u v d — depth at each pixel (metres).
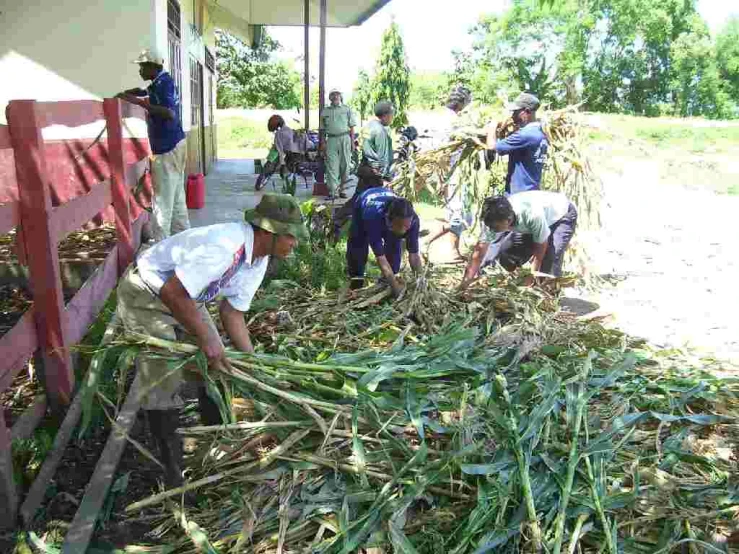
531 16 38.34
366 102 25.67
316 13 17.20
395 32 25.14
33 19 8.06
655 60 40.78
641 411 3.65
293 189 8.56
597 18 39.69
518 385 3.68
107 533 2.92
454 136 6.91
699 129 23.86
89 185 7.58
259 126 28.98
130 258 5.58
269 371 3.34
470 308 4.94
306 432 3.17
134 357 3.20
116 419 3.35
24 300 5.21
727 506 2.98
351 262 5.84
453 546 2.77
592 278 6.87
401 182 7.28
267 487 3.04
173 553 2.80
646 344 4.82
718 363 4.55
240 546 2.76
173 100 6.69
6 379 3.07
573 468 2.96
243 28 20.23
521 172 6.19
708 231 10.16
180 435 3.37
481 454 3.05
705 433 3.56
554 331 4.54
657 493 3.01
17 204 3.41
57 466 3.32
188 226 7.34
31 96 8.24
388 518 2.80
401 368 3.59
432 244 8.26
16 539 2.87
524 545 2.75
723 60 40.28
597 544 2.79
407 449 3.10
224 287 3.24
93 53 8.20
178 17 11.28
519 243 5.89
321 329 4.82
